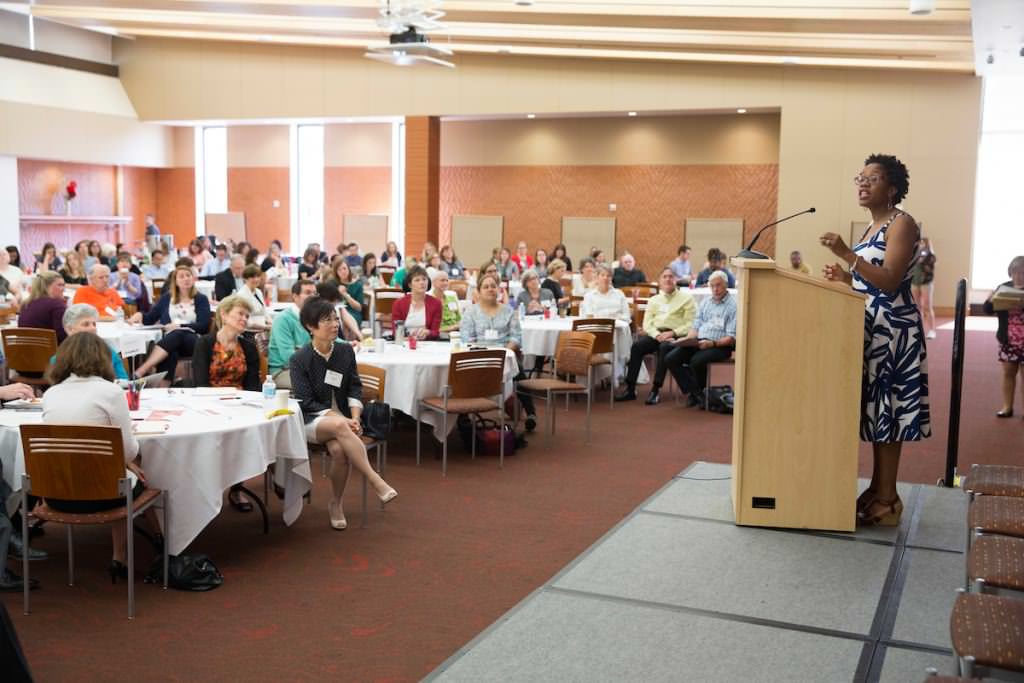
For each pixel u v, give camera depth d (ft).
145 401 15.92
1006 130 54.34
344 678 10.42
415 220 63.77
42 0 48.70
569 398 30.35
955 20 35.65
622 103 58.65
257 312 29.01
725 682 10.00
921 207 54.24
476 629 11.85
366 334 24.59
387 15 32.30
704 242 61.82
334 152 70.54
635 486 19.25
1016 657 7.20
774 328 14.73
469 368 19.97
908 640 11.06
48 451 12.01
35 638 11.42
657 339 29.43
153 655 10.98
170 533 13.17
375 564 14.34
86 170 68.54
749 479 15.20
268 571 13.98
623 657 10.59
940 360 38.63
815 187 55.47
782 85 55.42
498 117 64.18
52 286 24.20
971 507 11.22
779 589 12.64
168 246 58.54
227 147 73.20
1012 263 26.05
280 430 14.76
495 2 40.29
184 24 54.44
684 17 39.47
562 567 14.25
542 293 34.76
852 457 14.82
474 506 17.69
